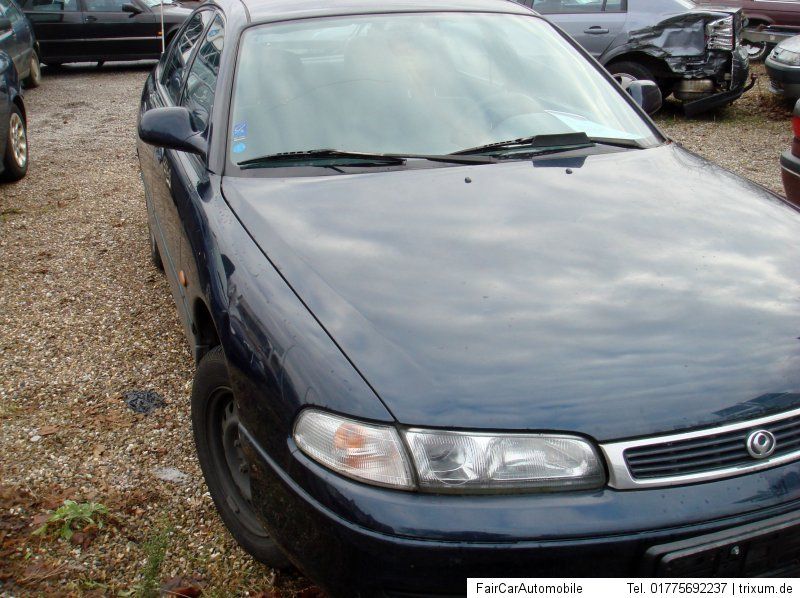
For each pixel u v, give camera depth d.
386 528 1.82
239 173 2.89
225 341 2.32
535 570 1.80
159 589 2.51
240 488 2.64
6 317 4.48
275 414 2.05
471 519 1.80
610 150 3.17
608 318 2.09
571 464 1.85
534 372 1.93
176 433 3.40
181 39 4.64
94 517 2.85
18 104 7.20
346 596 1.93
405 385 1.91
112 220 6.07
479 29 3.60
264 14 3.50
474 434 1.84
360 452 1.88
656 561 1.81
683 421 1.88
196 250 2.75
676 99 10.34
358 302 2.15
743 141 8.20
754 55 12.78
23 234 5.80
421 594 1.83
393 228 2.50
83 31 13.35
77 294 4.77
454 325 2.05
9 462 3.18
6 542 2.74
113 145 8.38
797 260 2.41
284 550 2.08
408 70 3.31
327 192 2.73
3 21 9.46
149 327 4.35
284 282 2.27
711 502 1.85
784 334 2.07
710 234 2.52
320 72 3.25
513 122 3.21
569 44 3.79
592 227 2.52
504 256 2.34
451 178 2.84
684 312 2.12
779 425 1.94
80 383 3.79
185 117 3.14
